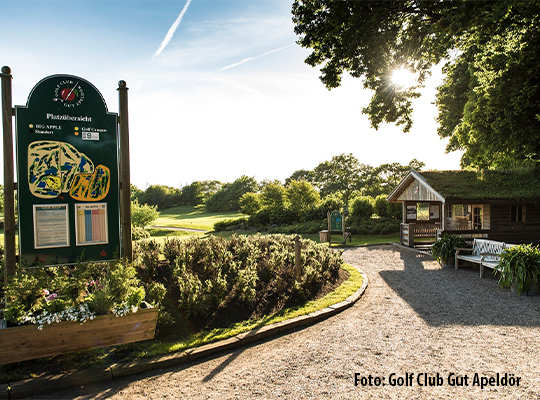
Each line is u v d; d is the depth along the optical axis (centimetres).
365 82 1448
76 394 428
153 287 654
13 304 473
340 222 2050
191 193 11150
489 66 1419
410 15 1205
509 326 641
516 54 1288
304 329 645
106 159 610
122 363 490
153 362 493
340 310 748
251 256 943
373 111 1516
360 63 1170
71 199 583
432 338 588
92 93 598
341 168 6575
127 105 628
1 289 703
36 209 557
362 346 559
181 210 10006
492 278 1046
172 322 602
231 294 736
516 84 1351
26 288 492
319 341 584
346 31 1067
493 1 861
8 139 542
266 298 758
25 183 550
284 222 3438
